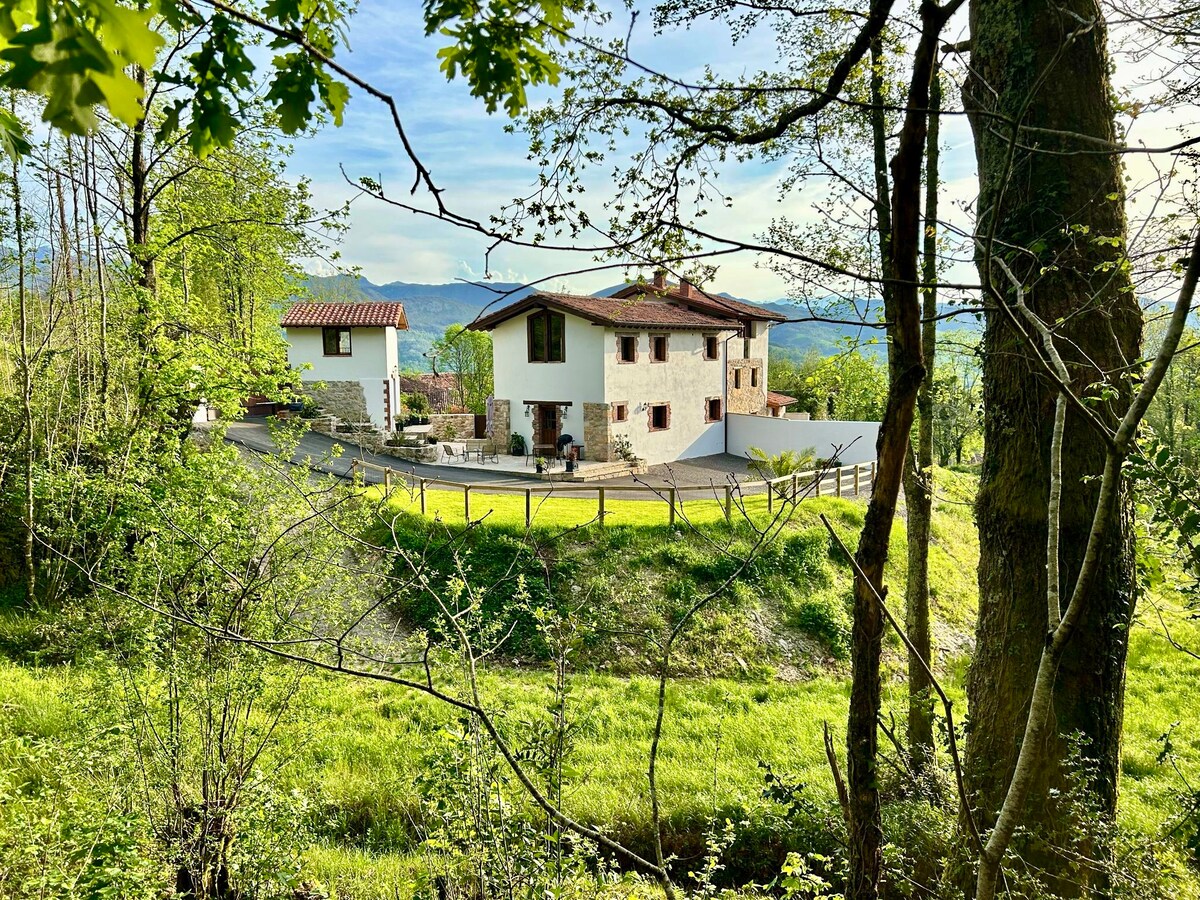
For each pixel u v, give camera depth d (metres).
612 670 10.92
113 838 3.77
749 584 12.77
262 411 27.08
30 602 9.93
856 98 5.74
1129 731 8.98
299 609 5.57
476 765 3.70
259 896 4.39
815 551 13.68
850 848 2.93
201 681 4.91
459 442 25.88
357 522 6.13
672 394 25.20
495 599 11.78
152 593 4.78
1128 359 4.09
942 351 6.78
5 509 10.69
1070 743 3.92
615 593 12.16
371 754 7.50
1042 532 4.30
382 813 6.66
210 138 1.65
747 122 3.37
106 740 4.47
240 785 4.68
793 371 37.28
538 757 3.82
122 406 11.36
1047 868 4.05
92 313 11.43
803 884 3.21
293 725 5.39
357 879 5.45
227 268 13.29
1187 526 2.53
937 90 5.98
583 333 22.52
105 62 0.80
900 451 2.70
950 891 4.13
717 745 7.41
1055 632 1.80
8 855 3.63
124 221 11.23
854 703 2.93
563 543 13.21
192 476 5.88
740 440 27.72
